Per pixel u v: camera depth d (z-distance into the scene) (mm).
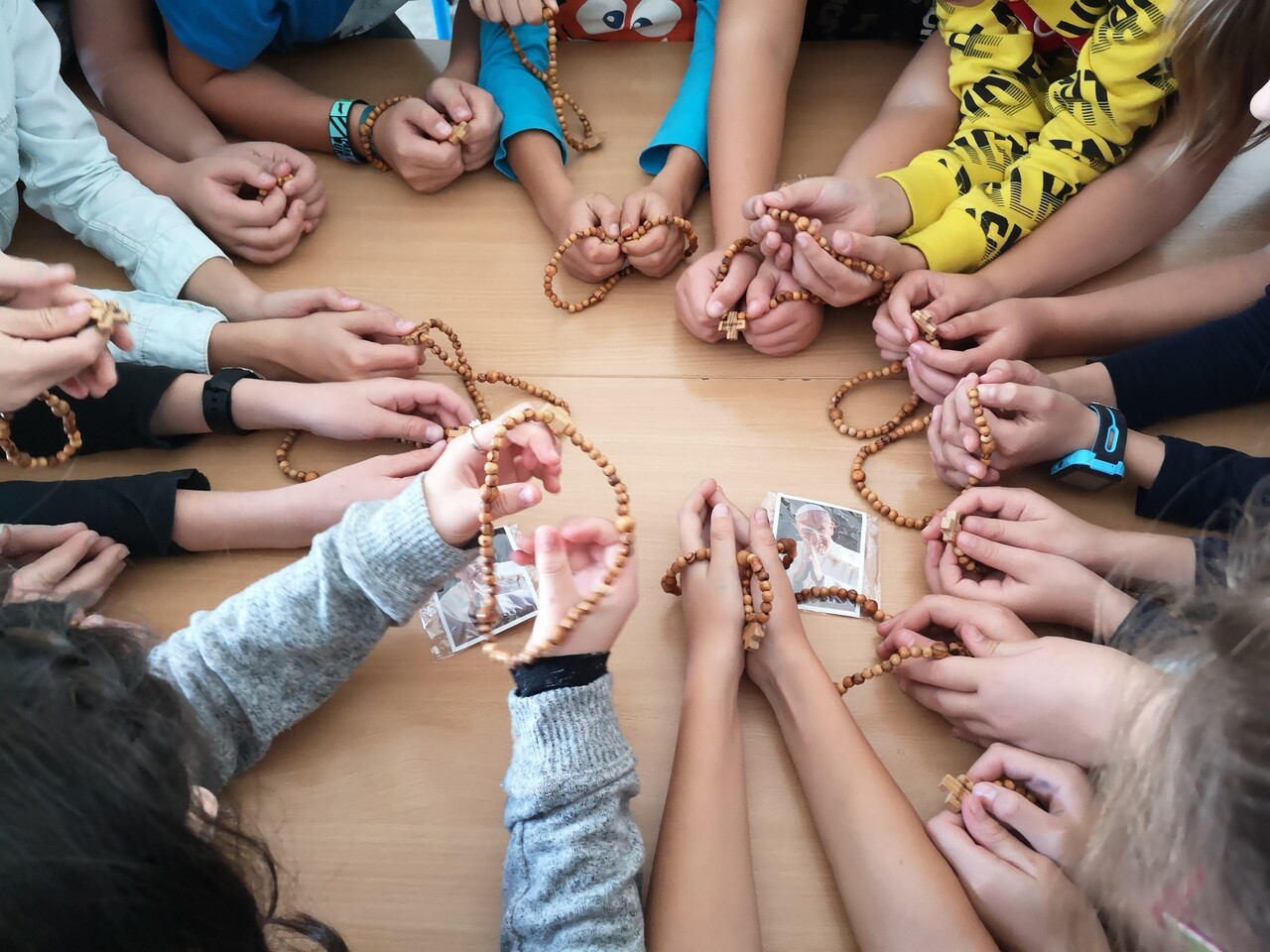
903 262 1000
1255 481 873
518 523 921
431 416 983
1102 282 1086
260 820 767
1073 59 1117
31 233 1163
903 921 690
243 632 749
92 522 870
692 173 1145
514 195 1184
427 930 729
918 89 1167
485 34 1286
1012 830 737
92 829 456
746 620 825
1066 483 943
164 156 1175
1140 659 739
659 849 729
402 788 787
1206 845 478
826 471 964
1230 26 891
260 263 1120
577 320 1071
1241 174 1153
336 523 883
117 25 1236
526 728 704
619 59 1308
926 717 828
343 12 1278
